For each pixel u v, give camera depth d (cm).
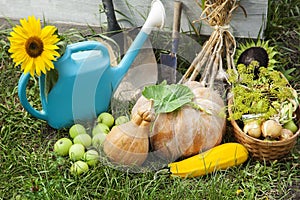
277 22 320
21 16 317
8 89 295
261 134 265
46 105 274
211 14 279
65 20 314
